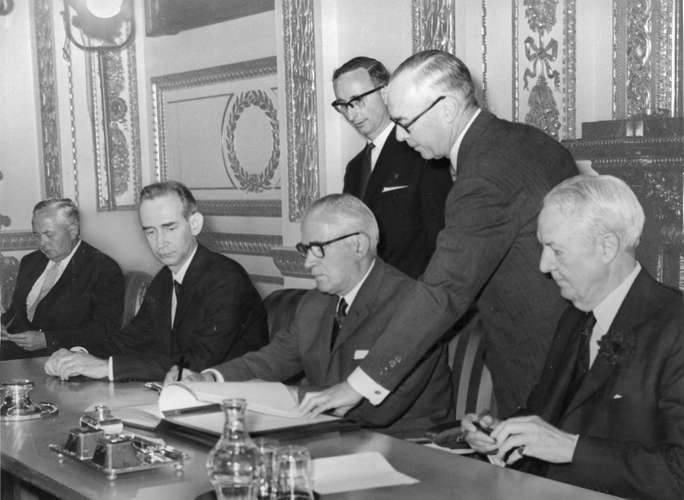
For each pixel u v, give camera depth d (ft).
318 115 16.84
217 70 21.70
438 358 9.64
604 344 7.58
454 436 8.20
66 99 23.06
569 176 9.04
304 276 17.26
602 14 13.41
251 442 6.04
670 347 7.32
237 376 10.04
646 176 12.49
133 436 7.26
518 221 8.69
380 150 13.25
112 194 23.49
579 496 6.21
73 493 6.51
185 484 6.59
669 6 12.55
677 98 12.55
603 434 7.48
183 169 23.02
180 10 22.03
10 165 22.86
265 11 20.24
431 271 8.64
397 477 6.63
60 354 10.96
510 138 8.91
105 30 20.99
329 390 8.42
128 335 12.37
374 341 9.71
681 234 12.22
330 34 16.69
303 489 6.04
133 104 23.52
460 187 8.77
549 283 8.81
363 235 9.75
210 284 11.60
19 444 7.80
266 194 20.85
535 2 14.10
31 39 22.90
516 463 7.90
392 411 9.42
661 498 6.86
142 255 23.52
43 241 16.47
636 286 7.68
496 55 14.66
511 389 9.40
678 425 7.07
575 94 13.75
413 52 15.42
